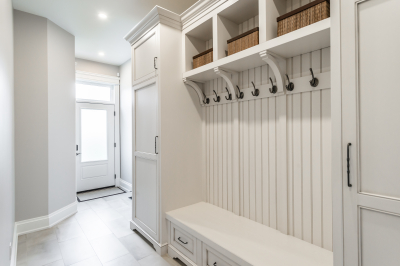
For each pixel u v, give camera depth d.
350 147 0.93
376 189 0.88
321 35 1.26
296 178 1.62
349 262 0.93
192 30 2.15
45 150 2.74
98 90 4.53
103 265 1.92
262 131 1.86
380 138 0.87
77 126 4.20
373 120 0.88
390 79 0.84
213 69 1.91
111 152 4.62
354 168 0.92
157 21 2.12
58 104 2.94
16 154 2.54
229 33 1.95
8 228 1.74
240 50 1.71
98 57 4.14
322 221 1.50
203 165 2.43
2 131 1.42
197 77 2.21
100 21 2.86
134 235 2.48
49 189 2.76
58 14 2.69
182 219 1.96
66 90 3.09
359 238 0.91
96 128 4.44
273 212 1.78
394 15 0.84
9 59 1.93
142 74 2.39
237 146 2.04
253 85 1.82
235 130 2.05
